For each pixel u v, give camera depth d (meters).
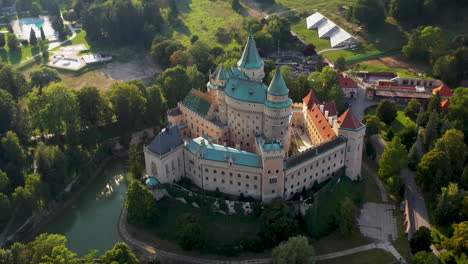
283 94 175.62
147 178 181.88
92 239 172.50
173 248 162.25
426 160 178.88
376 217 172.25
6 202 171.88
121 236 171.00
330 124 190.38
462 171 189.38
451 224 163.38
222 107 195.75
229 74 195.50
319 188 178.50
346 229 160.88
